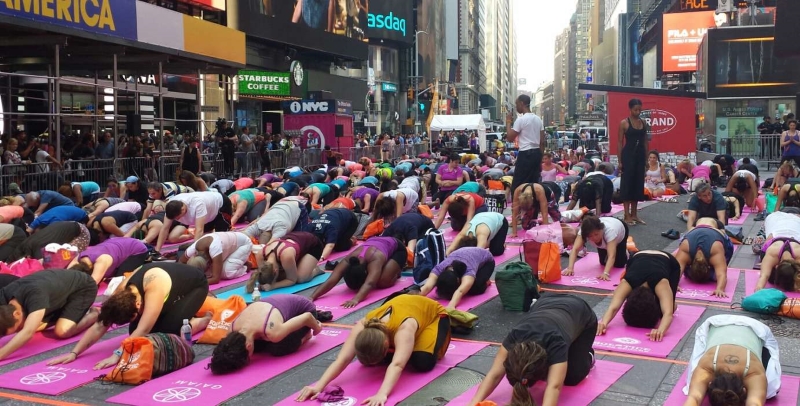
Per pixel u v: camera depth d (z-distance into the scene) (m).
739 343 5.61
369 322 6.17
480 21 167.00
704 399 5.48
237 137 26.86
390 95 79.69
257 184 20.06
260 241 11.42
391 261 9.57
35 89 22.58
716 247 9.39
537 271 9.95
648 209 16.61
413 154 42.56
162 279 7.29
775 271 9.15
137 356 6.52
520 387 4.95
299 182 19.06
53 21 16.53
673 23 61.75
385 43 77.31
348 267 9.37
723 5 43.06
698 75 43.19
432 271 8.93
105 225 12.20
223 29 24.09
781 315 8.12
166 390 6.25
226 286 9.98
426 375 6.48
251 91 37.34
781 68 36.06
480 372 6.56
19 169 16.64
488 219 11.27
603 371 6.52
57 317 7.96
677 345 7.25
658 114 23.83
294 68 45.25
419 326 6.42
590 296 9.24
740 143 33.53
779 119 33.91
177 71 25.69
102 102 26.72
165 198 14.80
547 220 13.34
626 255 10.64
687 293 9.16
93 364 6.97
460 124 44.03
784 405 5.70
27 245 10.16
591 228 10.11
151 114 29.98
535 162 13.70
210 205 12.62
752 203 16.59
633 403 5.85
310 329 7.38
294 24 43.84
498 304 8.87
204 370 6.74
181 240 13.12
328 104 33.78
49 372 6.75
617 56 136.50
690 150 23.83
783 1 25.48
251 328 6.89
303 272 10.03
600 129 53.50
